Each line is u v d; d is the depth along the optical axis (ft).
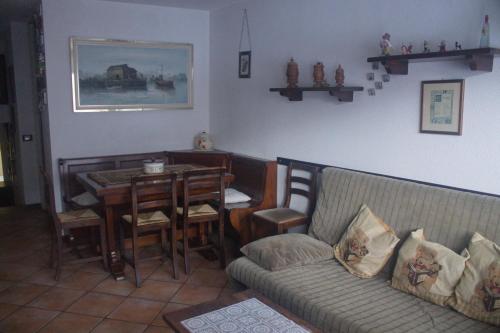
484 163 8.48
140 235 13.34
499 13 8.01
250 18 14.46
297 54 12.68
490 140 8.35
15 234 15.64
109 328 9.32
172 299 10.63
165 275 11.99
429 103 9.28
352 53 10.97
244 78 14.99
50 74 14.30
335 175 10.73
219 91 16.49
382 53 9.69
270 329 6.42
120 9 15.10
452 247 8.14
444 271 7.68
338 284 8.56
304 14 12.31
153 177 10.98
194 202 13.94
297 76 12.26
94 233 13.14
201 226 13.60
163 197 12.27
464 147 8.79
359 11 10.71
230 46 15.58
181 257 13.26
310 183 12.11
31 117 19.36
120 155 15.39
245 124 15.16
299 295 8.07
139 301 10.51
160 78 16.11
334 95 10.91
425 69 9.32
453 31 8.81
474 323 7.09
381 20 10.21
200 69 16.89
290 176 12.78
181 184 11.87
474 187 8.70
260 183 13.48
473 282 7.27
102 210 12.42
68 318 9.70
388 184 9.54
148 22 15.62
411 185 9.16
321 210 10.78
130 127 15.85
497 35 8.07
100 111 15.23
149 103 16.03
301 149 12.82
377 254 8.89
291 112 13.07
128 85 15.56
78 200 13.53
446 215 8.38
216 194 12.12
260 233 12.80
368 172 10.86
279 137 13.62
